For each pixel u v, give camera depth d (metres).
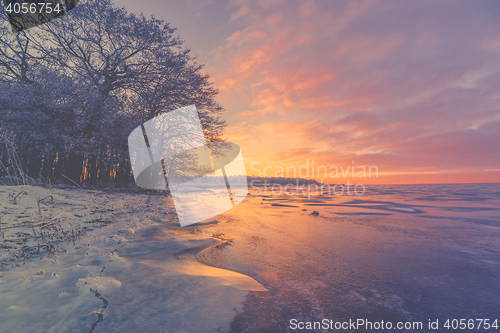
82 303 1.70
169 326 1.48
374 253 3.54
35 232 3.66
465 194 21.20
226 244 3.88
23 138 11.58
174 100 17.16
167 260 2.87
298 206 10.43
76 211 5.58
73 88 11.85
